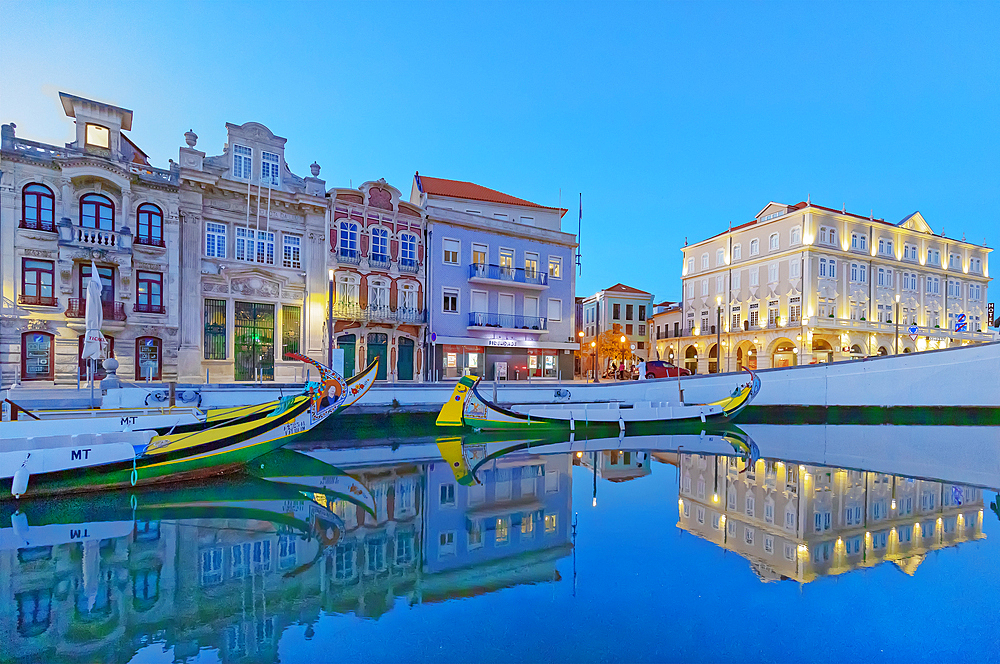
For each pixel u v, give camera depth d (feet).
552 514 32.17
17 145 67.10
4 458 31.48
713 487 39.27
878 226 152.97
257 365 84.07
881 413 88.99
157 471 37.45
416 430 64.03
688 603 20.42
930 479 42.39
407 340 100.58
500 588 21.75
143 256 74.38
